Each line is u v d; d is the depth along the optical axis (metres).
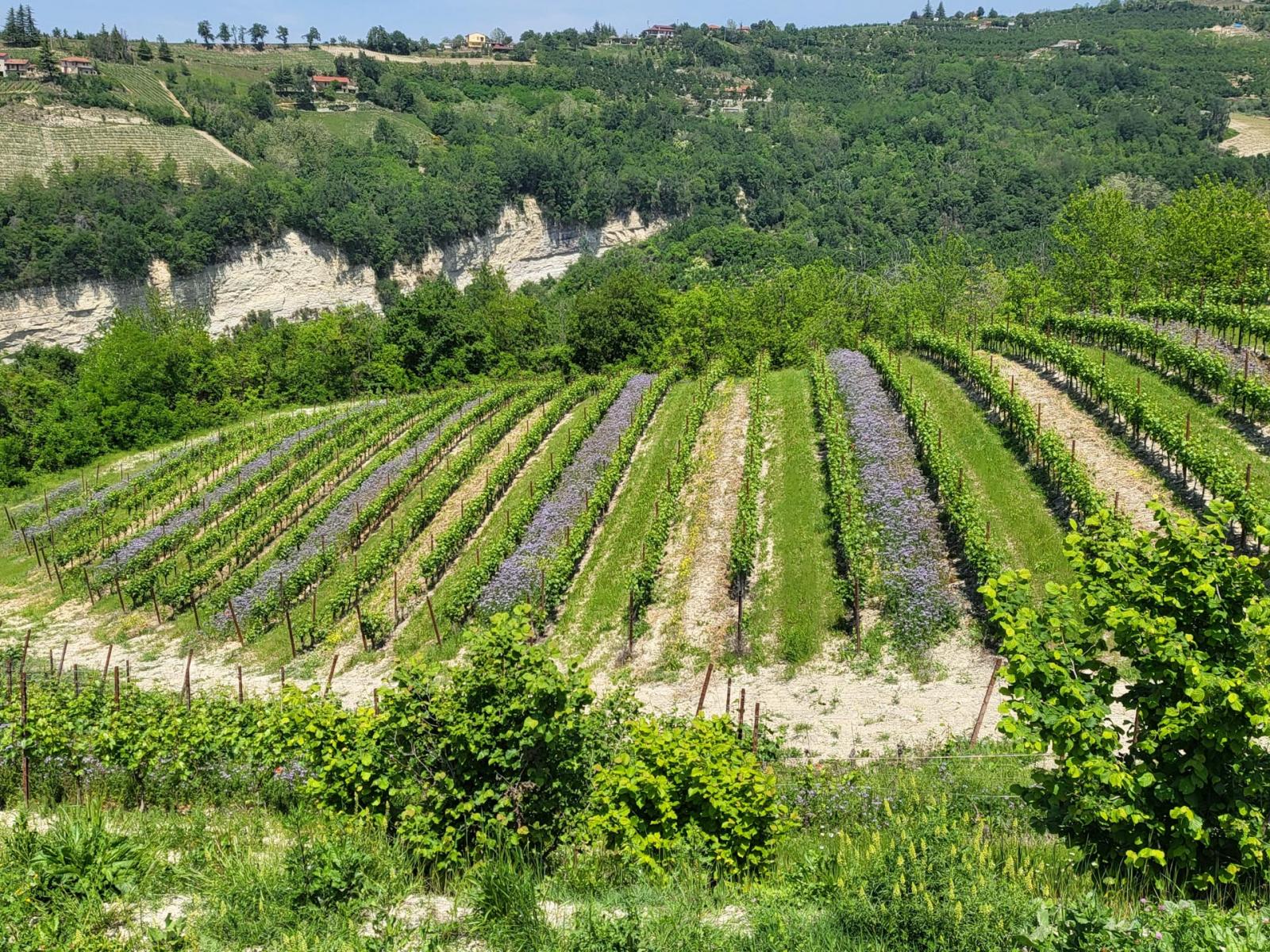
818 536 27.50
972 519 23.42
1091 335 38.59
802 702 19.88
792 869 9.73
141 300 99.44
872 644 21.53
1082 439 29.14
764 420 39.44
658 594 26.91
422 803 10.01
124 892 9.19
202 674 28.39
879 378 41.31
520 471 39.84
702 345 63.88
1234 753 7.55
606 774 10.55
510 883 8.45
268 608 31.06
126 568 36.66
